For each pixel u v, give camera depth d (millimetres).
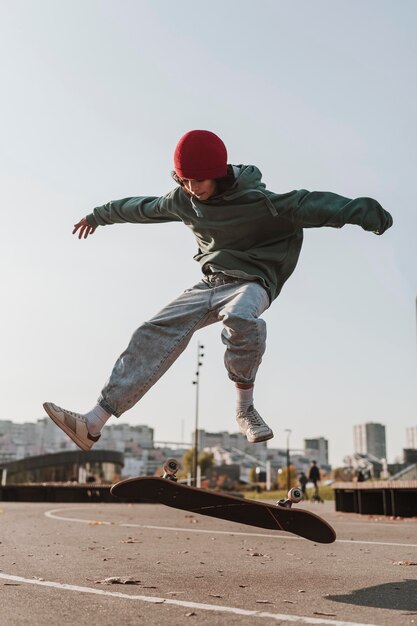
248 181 3744
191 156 3602
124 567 4387
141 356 3863
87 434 3785
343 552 5688
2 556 4945
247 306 3699
